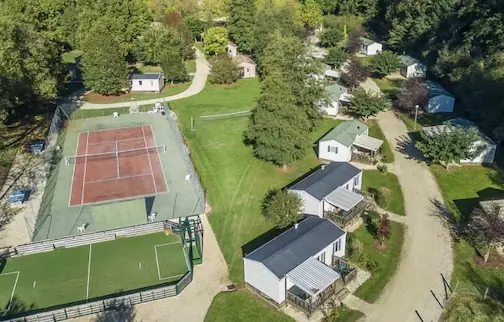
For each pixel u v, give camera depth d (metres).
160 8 147.12
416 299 43.41
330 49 115.75
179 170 67.56
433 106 86.00
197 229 52.69
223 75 103.31
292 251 44.22
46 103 90.31
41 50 80.44
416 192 60.88
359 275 46.44
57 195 61.19
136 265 48.50
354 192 54.56
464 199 59.03
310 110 71.50
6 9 105.81
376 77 108.81
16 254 50.25
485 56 89.50
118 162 70.19
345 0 153.50
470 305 42.41
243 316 41.88
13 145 74.94
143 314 42.28
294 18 124.88
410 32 118.38
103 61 93.12
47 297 44.41
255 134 65.25
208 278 46.56
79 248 51.41
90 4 119.94
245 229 53.50
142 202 53.50
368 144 68.44
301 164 67.88
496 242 47.34
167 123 85.12
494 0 90.94
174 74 102.44
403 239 51.78
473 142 63.97
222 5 146.38
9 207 58.53
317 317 41.50
